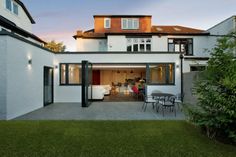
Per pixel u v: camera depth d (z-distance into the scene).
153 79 12.81
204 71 5.02
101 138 4.76
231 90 4.27
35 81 9.66
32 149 4.02
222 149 4.07
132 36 17.58
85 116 8.00
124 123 6.38
